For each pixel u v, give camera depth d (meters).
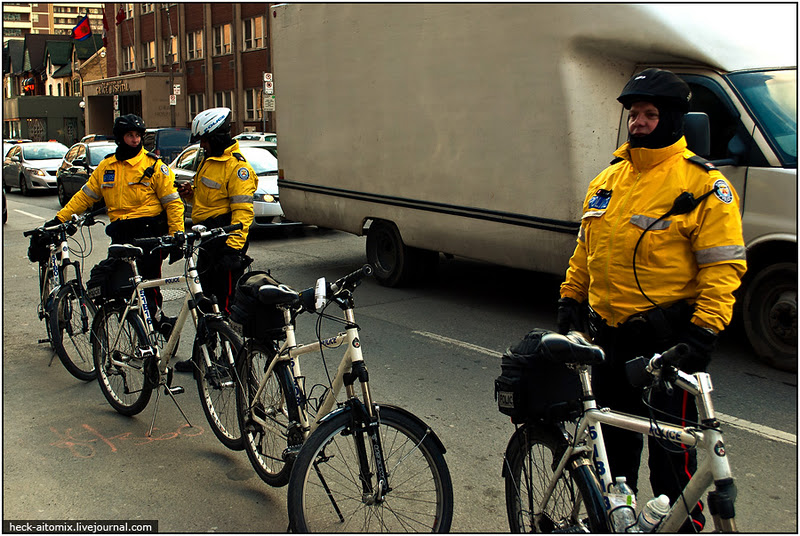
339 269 9.91
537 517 2.88
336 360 6.00
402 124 7.98
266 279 3.91
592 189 3.04
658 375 2.36
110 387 5.12
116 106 43.25
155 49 45.94
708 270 2.68
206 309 4.46
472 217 7.30
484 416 4.84
